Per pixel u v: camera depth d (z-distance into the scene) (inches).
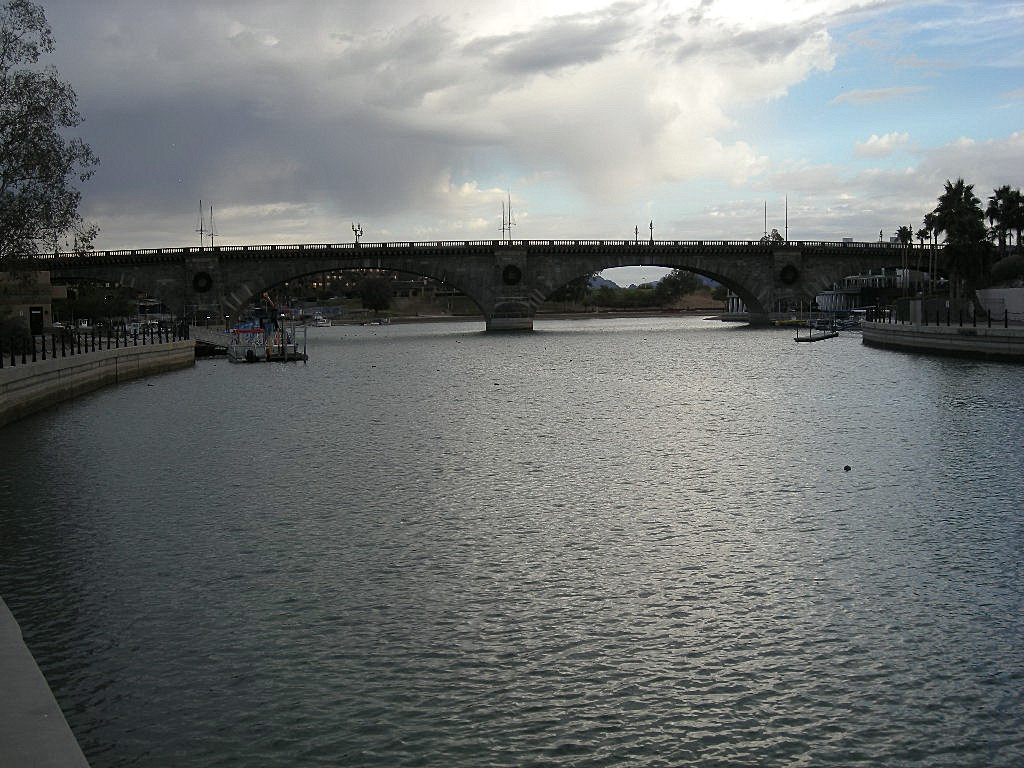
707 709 633.6
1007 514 1083.3
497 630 760.3
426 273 6515.8
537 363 3922.2
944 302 3818.9
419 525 1073.5
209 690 658.2
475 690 658.8
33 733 442.0
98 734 601.3
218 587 860.0
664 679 674.8
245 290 6067.9
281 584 868.0
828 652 714.2
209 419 2050.9
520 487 1282.0
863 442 1605.6
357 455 1549.0
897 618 775.7
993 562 909.2
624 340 5797.2
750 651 719.1
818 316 7190.0
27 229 2298.2
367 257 6284.5
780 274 6914.4
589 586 861.2
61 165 2317.9
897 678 671.8
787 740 595.8
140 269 5949.8
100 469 1425.9
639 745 591.2
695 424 1904.5
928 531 1021.2
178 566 920.9
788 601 818.2
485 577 887.7
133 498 1217.4
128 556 954.1
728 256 6825.8
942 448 1518.2
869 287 7416.3
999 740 592.1
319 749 584.4
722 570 903.1
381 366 3870.6
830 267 6983.3
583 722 618.2
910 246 6978.4
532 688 662.5
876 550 957.8
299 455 1551.4
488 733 603.5
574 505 1171.3
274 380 3171.8
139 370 3297.2
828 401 2244.1
